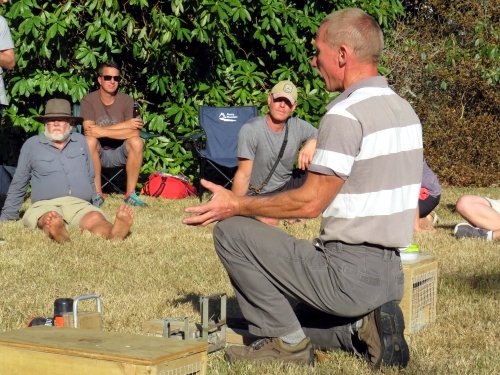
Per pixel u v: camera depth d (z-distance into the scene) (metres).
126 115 10.35
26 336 3.10
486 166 14.16
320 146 3.43
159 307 4.90
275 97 7.48
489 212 8.07
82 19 10.86
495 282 5.80
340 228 3.51
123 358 2.80
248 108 11.16
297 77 11.90
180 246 7.09
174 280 5.73
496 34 14.38
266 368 3.63
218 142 10.77
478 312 4.91
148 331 4.03
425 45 14.55
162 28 10.66
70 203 7.59
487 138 14.06
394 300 3.62
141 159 9.99
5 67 7.25
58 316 3.59
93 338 3.07
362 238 3.48
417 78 14.54
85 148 7.84
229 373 3.61
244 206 3.53
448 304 5.11
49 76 10.73
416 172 3.58
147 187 10.98
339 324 3.75
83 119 9.81
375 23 3.62
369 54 3.58
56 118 7.66
